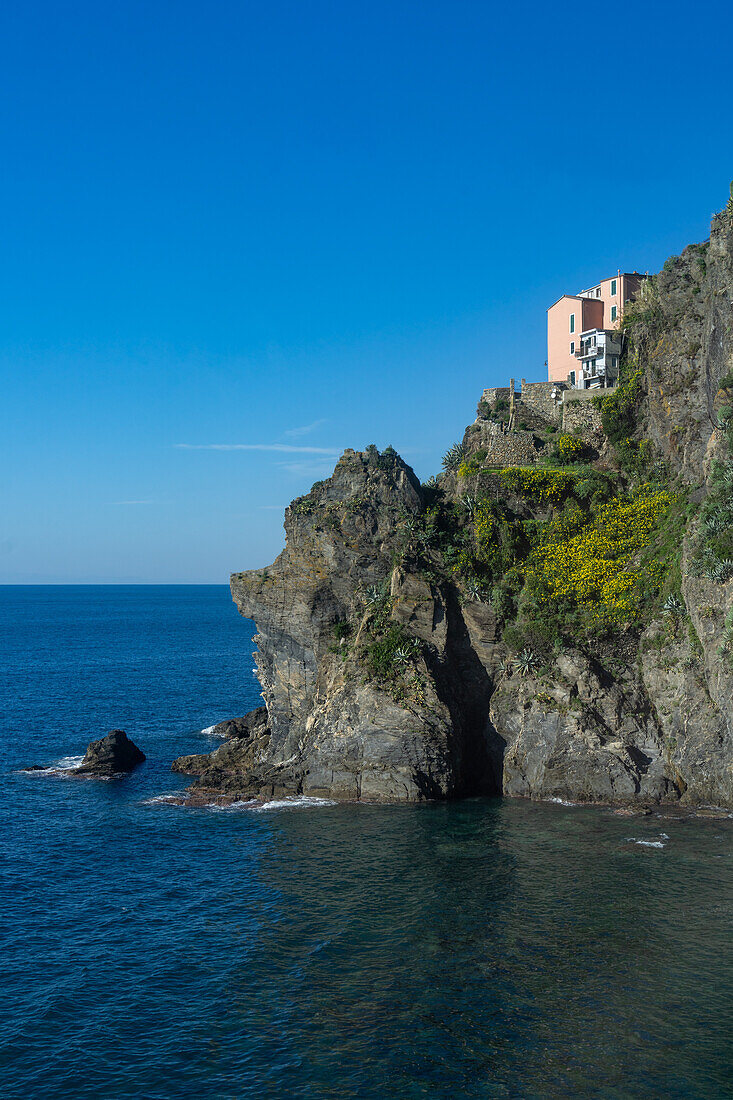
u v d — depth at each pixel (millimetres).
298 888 48781
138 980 38656
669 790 65688
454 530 80875
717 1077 30750
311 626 77500
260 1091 30547
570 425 90312
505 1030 33938
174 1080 31312
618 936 41812
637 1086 30328
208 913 45812
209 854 55000
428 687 69688
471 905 45750
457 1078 31000
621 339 93562
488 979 37906
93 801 68000
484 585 76812
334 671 74562
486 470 84562
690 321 80875
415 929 43000
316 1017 35219
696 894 46719
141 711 113062
